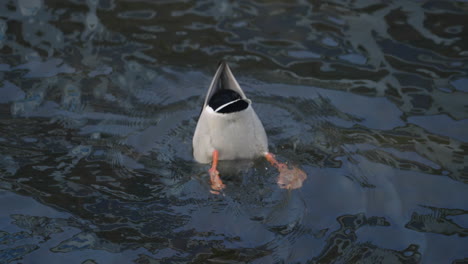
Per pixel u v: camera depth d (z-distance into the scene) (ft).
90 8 49.60
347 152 34.06
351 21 47.19
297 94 39.91
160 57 44.32
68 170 33.24
